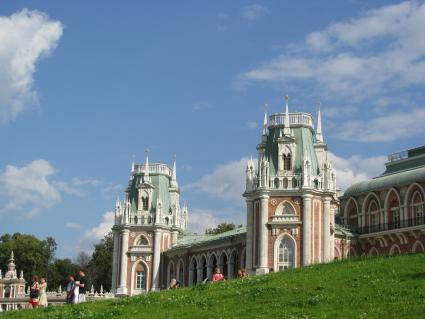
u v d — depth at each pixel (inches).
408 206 3818.9
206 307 1497.3
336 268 1895.9
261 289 1633.9
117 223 4729.3
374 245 4008.4
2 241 7386.8
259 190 3597.4
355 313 1285.7
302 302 1428.4
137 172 4840.1
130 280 4613.7
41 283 2027.6
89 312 1563.7
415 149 4097.0
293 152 3668.8
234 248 4109.3
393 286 1503.4
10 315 1673.2
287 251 3518.7
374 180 4146.2
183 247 4530.0
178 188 4940.9
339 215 4330.7
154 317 1434.5
